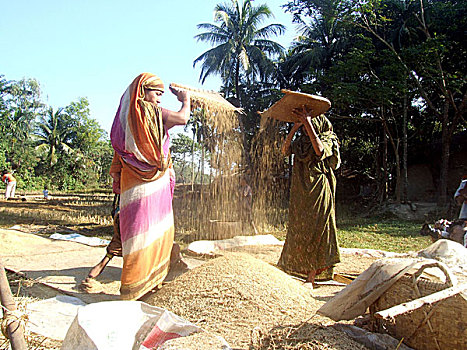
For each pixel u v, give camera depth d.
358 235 10.67
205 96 4.83
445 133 17.23
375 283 3.02
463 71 18.73
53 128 44.78
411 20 18.45
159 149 4.11
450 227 6.32
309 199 4.81
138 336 2.20
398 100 19.05
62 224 11.33
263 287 3.61
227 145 7.76
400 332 2.96
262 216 14.61
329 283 4.91
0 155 33.03
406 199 17.69
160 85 4.27
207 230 9.98
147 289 4.02
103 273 5.30
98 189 42.75
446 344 2.71
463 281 3.26
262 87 26.92
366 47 17.88
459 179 20.92
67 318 3.49
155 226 4.10
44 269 5.38
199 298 3.48
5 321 2.48
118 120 4.13
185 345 2.45
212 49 25.45
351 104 19.14
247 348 2.80
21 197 23.30
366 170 24.45
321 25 24.47
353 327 3.07
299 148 4.91
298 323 3.14
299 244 4.88
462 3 17.48
